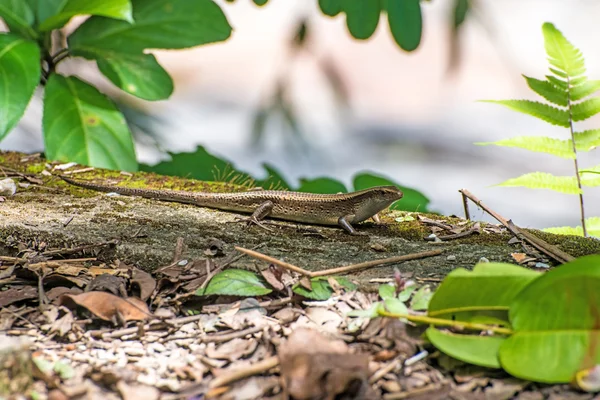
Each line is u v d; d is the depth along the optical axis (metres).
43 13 7.61
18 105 6.66
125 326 4.17
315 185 7.97
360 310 4.27
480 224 5.86
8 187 6.19
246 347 3.93
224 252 5.10
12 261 5.03
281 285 4.47
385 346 3.91
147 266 5.05
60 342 4.01
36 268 4.79
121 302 4.28
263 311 4.34
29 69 6.88
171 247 5.14
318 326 4.16
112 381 3.56
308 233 5.64
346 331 4.09
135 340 4.05
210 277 4.58
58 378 3.59
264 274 4.52
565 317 3.54
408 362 3.78
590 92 5.81
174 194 6.30
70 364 3.75
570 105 5.83
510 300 3.78
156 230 5.52
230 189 6.72
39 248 5.27
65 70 9.94
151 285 4.55
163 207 6.16
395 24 8.04
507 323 3.80
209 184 6.84
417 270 4.81
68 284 4.68
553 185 5.71
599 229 5.96
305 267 4.86
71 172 6.97
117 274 4.81
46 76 7.97
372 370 3.67
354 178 7.96
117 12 6.72
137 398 3.43
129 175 7.02
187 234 5.46
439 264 4.94
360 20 8.04
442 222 5.97
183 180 6.94
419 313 4.17
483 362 3.56
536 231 5.70
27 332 4.11
